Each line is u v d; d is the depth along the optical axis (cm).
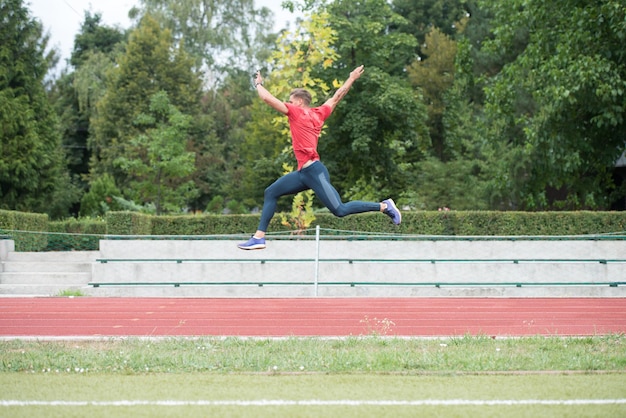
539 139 2261
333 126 3139
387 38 3294
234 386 659
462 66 2777
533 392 632
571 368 737
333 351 851
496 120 2622
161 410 570
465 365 749
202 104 5131
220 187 4656
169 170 3784
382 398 610
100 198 3775
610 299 1546
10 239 2047
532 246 1772
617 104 2161
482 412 562
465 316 1251
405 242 1766
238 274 1725
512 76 2497
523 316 1252
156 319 1205
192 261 1725
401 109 3095
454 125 4138
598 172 2533
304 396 618
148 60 4831
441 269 1716
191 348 891
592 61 2048
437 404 589
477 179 3531
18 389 647
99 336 998
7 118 3425
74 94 5409
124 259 1691
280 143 3928
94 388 651
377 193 3341
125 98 4778
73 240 2369
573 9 2214
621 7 2031
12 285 1734
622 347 884
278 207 3806
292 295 1673
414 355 813
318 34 1978
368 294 1669
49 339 978
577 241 1773
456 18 5359
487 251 1772
